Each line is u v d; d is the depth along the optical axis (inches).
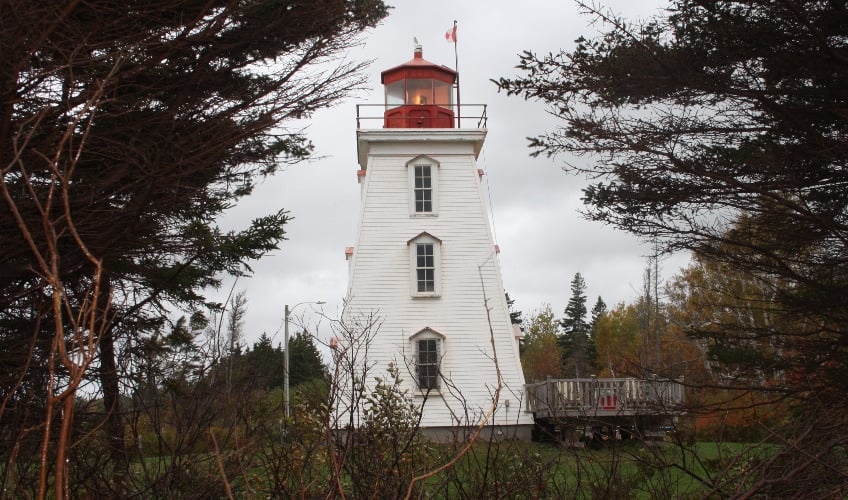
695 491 298.0
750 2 369.1
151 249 361.4
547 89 417.1
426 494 245.8
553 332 2694.4
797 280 400.8
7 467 179.6
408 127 1139.3
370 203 1093.8
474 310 1059.9
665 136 409.4
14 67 257.9
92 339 113.3
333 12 362.6
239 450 228.1
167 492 236.8
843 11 355.9
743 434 525.0
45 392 271.4
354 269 1066.1
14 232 309.9
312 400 260.1
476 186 1107.9
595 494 264.8
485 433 709.3
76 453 241.6
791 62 378.3
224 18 329.7
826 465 217.6
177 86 346.6
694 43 391.2
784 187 395.9
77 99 299.3
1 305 309.9
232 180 393.7
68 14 277.7
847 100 382.6
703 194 411.8
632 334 2050.9
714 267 598.2
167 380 286.8
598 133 408.8
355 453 234.8
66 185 128.0
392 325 1047.0
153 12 319.0
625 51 399.5
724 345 420.8
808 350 393.1
